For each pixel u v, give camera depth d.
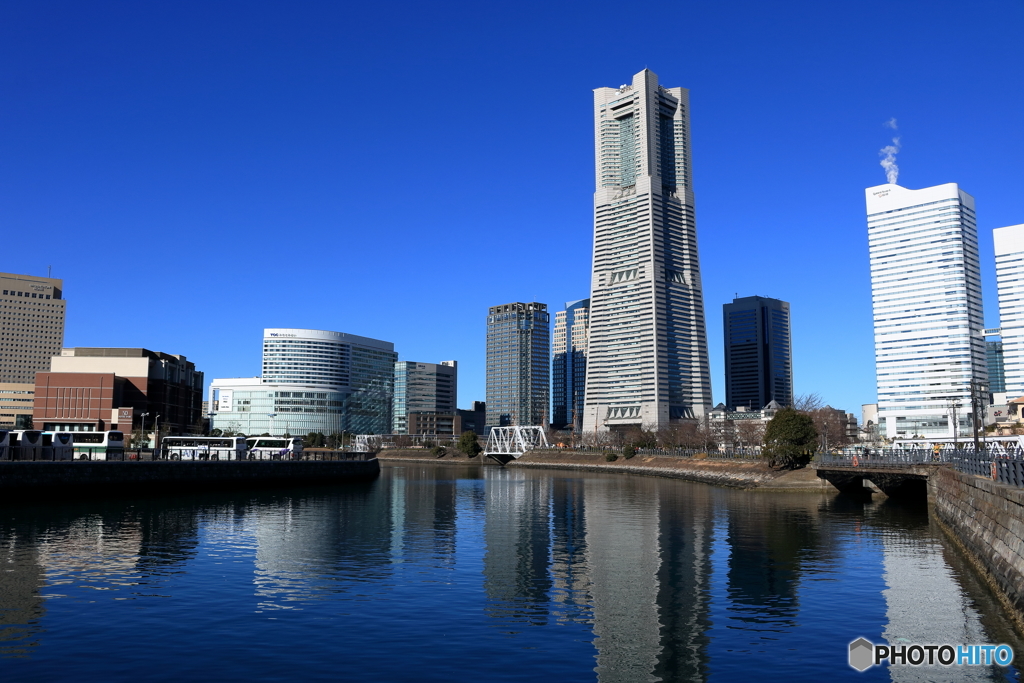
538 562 52.91
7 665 28.86
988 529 45.97
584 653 31.56
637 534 68.12
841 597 41.66
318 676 28.20
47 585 43.12
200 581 44.88
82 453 140.25
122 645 31.58
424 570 49.47
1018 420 196.62
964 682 28.09
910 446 180.00
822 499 108.06
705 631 34.94
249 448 196.88
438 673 28.78
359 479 172.00
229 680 27.61
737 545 60.94
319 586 43.91
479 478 186.38
